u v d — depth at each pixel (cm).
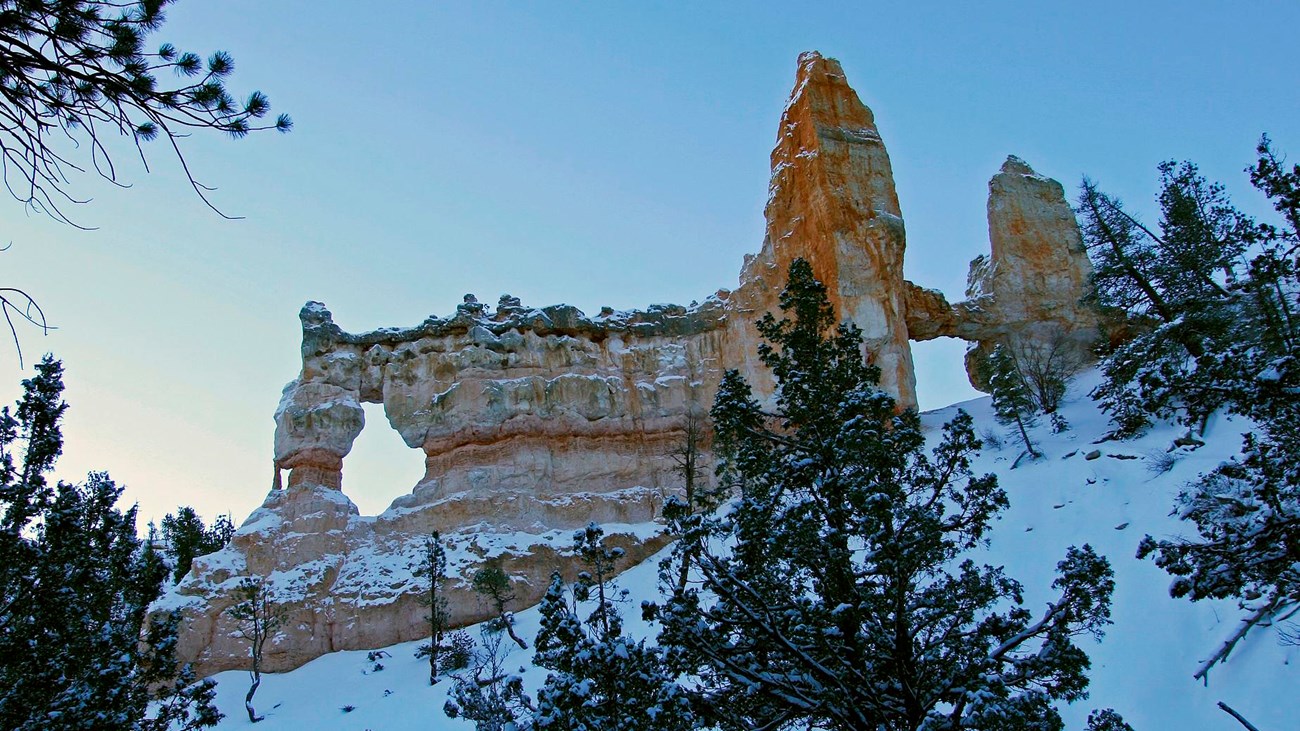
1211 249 3972
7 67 663
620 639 1409
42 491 1731
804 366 1711
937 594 1493
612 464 4866
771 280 5344
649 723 1288
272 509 4594
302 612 4084
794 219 5419
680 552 1639
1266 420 1606
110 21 714
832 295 5019
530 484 4672
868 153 5522
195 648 3950
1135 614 2280
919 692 1357
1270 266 1686
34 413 1770
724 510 4353
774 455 1595
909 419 1512
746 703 1464
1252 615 2033
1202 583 1460
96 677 1587
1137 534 2639
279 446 4862
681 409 5028
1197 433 3159
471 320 5253
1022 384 4556
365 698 3306
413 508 4628
